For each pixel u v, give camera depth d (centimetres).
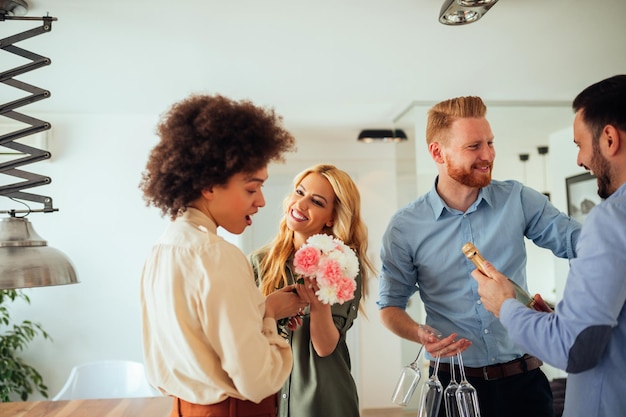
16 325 347
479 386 184
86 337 359
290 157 466
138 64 259
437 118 186
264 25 215
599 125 126
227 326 108
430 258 191
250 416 119
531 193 191
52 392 354
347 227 201
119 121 366
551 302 344
